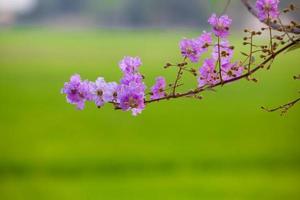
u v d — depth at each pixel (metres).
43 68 56.00
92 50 76.94
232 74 2.66
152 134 27.88
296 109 31.11
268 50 2.53
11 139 26.02
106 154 24.06
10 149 24.16
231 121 29.64
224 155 23.66
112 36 103.75
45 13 126.31
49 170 22.27
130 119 29.80
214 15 2.65
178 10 107.44
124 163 22.66
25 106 34.47
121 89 2.57
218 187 19.78
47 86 43.94
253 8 2.69
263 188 19.44
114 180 20.92
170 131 28.14
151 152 24.55
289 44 2.51
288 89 39.47
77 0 122.25
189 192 19.05
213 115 31.88
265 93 37.78
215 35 2.64
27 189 20.58
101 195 19.47
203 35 2.70
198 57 2.69
